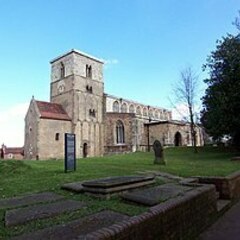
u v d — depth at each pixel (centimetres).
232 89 3403
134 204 873
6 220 675
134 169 1766
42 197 928
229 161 2644
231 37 3709
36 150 5375
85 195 970
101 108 6406
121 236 506
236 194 1437
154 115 7844
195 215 877
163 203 744
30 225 649
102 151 6212
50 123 5569
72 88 6022
